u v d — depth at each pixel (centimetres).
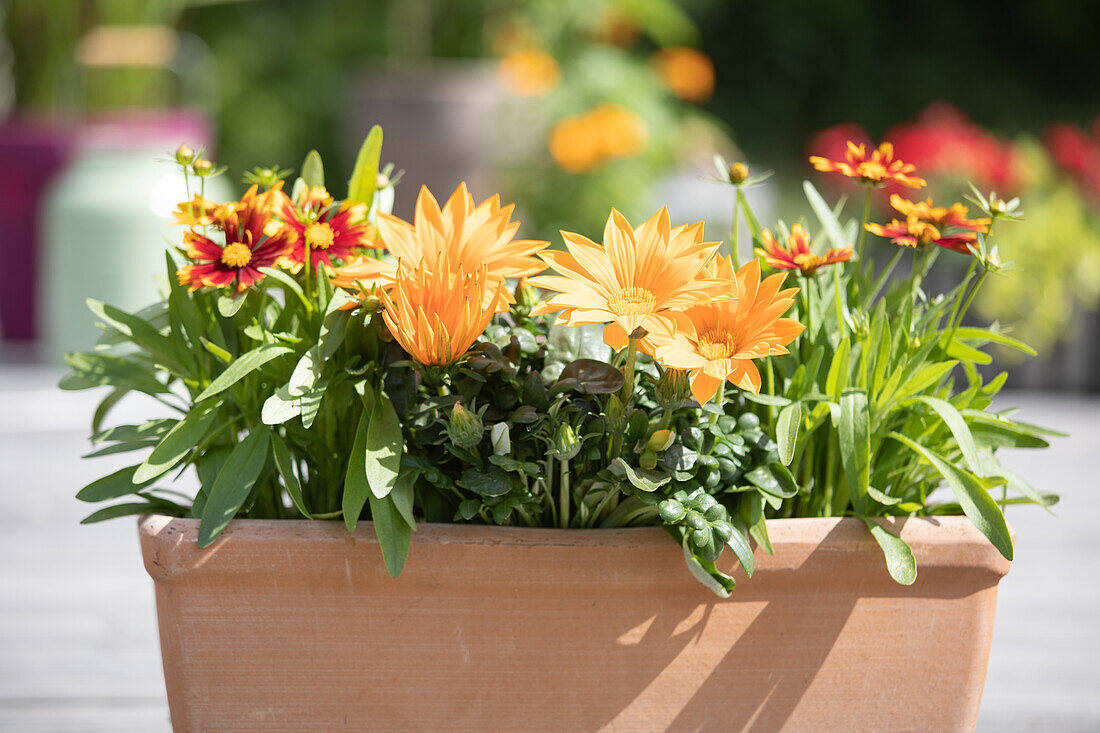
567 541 154
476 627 155
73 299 367
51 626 206
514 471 156
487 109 437
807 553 156
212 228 158
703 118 612
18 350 432
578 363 155
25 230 425
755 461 157
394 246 157
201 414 157
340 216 161
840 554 156
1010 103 750
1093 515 276
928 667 159
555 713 157
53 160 419
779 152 749
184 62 455
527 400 155
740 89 745
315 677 156
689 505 153
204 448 161
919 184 162
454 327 152
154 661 198
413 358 155
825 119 752
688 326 153
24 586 218
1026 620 212
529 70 454
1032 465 320
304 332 160
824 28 736
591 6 487
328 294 159
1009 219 161
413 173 438
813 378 159
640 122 460
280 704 156
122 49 432
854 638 158
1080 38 752
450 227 158
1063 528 268
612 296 152
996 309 407
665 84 504
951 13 746
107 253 360
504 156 469
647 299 152
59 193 371
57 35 454
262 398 160
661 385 153
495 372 156
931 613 158
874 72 748
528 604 155
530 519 157
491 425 155
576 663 156
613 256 152
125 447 159
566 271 152
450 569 154
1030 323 409
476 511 155
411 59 553
